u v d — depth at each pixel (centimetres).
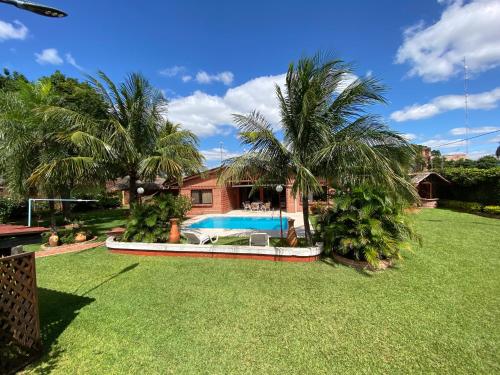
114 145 1085
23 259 362
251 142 767
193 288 593
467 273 647
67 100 1206
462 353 358
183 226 1570
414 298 521
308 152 775
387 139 710
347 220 724
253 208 2342
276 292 564
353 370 331
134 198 1214
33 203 1602
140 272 707
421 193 2352
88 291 586
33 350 364
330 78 729
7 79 1981
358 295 541
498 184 1656
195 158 1287
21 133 991
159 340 400
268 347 380
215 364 346
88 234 1158
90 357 364
